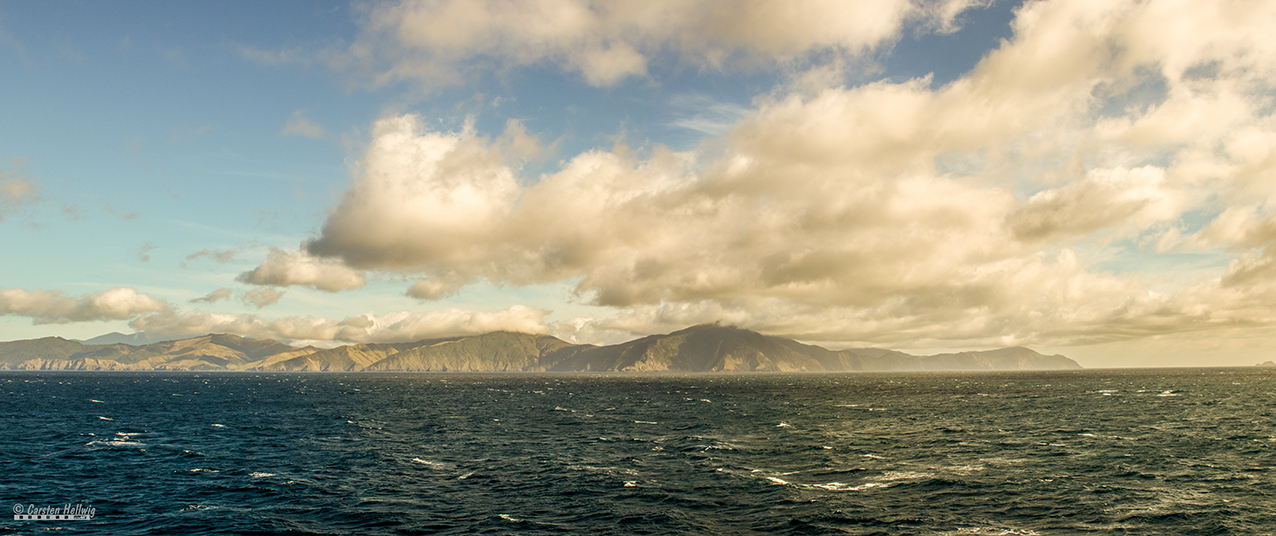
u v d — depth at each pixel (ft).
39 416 330.54
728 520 126.21
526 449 214.28
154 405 423.23
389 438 243.19
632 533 118.42
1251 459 185.37
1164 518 125.18
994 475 164.25
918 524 122.21
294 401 477.77
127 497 144.56
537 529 120.98
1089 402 429.38
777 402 464.24
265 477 165.27
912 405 416.26
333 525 123.65
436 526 122.93
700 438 241.14
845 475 166.30
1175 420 296.51
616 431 267.80
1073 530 118.11
